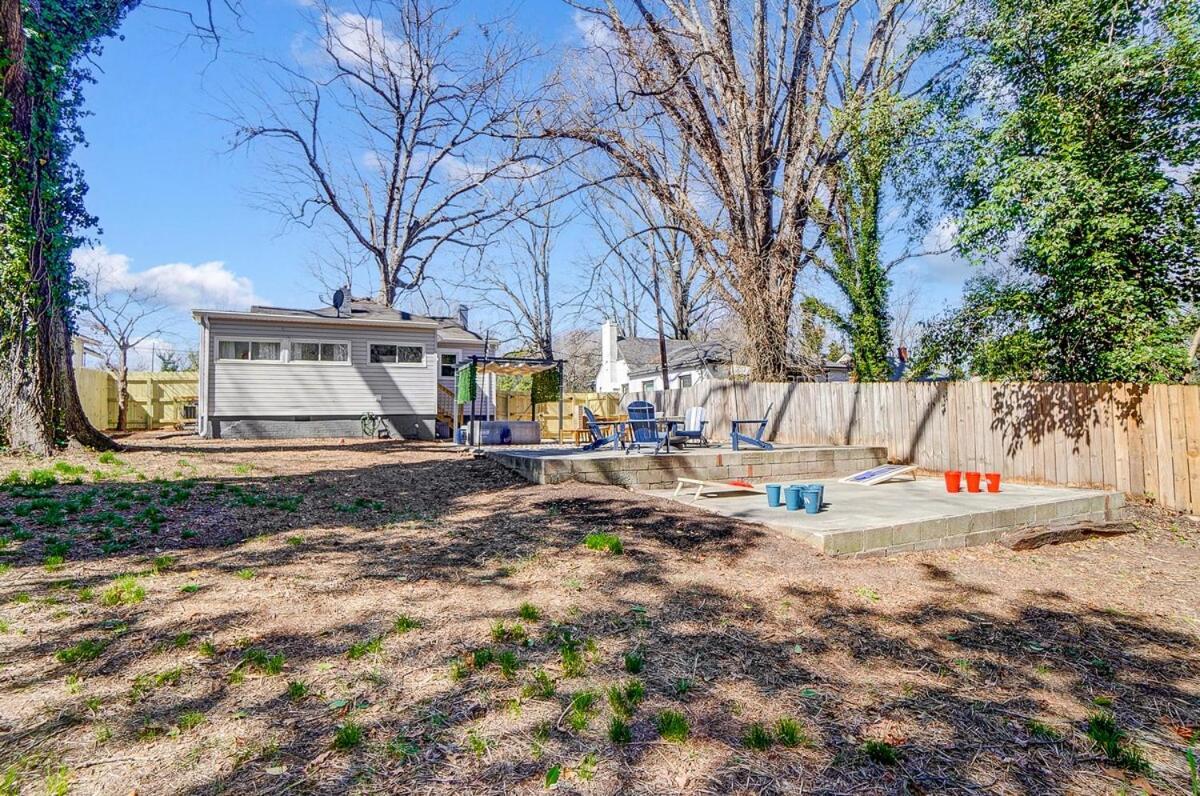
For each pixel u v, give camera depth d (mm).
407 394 16328
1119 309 7941
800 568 4477
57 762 1980
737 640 3254
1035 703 2738
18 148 7762
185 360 26953
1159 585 4719
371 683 2602
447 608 3467
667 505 6211
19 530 4391
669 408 16750
